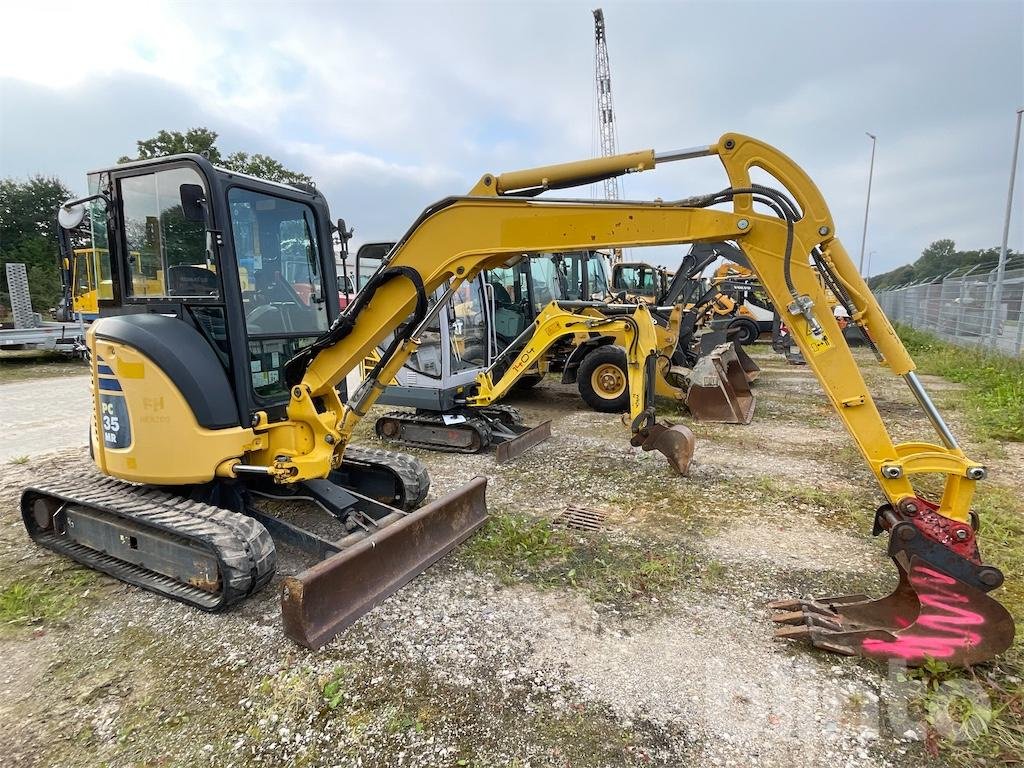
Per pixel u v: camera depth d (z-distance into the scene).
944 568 2.63
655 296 14.68
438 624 3.07
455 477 5.50
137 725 2.41
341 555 3.06
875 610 2.95
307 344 4.12
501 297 8.79
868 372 11.72
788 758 2.19
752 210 2.96
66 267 4.05
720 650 2.83
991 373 10.07
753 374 10.82
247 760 2.23
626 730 2.34
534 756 2.22
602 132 47.53
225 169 3.50
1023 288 11.41
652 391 5.48
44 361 14.80
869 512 4.48
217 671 2.74
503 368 7.06
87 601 3.39
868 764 2.15
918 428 7.07
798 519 4.38
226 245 3.39
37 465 6.03
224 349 3.54
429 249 3.38
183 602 3.33
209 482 3.65
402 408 8.59
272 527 3.77
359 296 3.44
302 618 2.81
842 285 2.91
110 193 3.73
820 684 2.58
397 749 2.27
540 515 4.52
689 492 4.96
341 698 2.54
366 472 4.60
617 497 4.88
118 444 3.55
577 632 3.00
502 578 3.53
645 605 3.24
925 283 20.78
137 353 3.36
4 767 2.21
